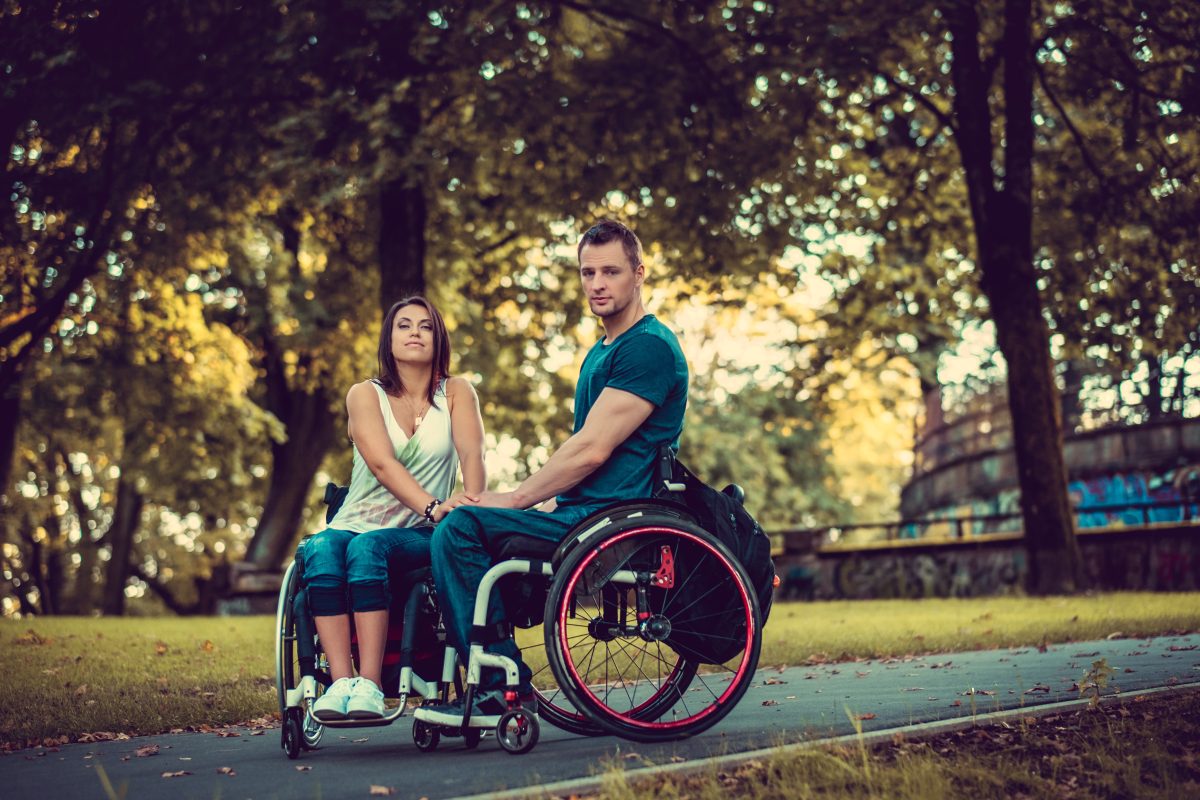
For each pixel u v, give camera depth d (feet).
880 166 62.75
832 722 14.80
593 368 15.05
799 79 48.62
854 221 63.57
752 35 49.65
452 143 48.03
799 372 88.43
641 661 15.98
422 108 49.32
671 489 14.44
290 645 15.02
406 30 45.55
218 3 47.96
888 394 114.32
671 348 14.76
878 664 24.79
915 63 55.36
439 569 13.85
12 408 68.69
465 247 63.46
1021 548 64.69
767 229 56.39
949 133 61.36
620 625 14.12
